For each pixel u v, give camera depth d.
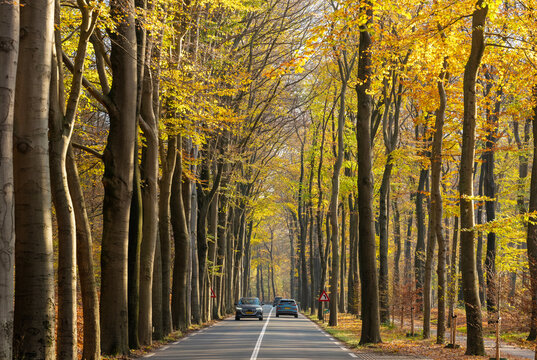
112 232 17.44
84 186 27.67
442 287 22.88
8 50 8.38
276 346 20.72
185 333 28.17
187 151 29.28
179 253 29.45
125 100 17.64
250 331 29.69
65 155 13.31
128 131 17.70
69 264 12.77
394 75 28.53
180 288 29.48
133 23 17.42
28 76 10.82
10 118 8.33
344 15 15.42
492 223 17.33
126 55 17.59
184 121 22.95
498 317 16.77
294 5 34.12
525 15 17.09
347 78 35.12
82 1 12.59
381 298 33.00
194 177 29.92
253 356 17.03
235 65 28.39
